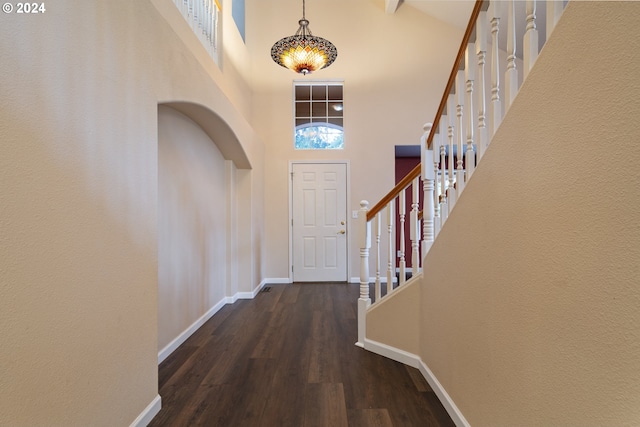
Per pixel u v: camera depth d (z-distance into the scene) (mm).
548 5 904
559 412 816
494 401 1145
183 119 2574
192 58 2127
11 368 863
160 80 1700
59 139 1027
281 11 4723
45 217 973
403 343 2115
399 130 4703
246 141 3639
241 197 3975
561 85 809
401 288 2123
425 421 1494
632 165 615
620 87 641
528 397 948
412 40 4711
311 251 4754
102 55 1237
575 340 763
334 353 2271
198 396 1723
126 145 1386
